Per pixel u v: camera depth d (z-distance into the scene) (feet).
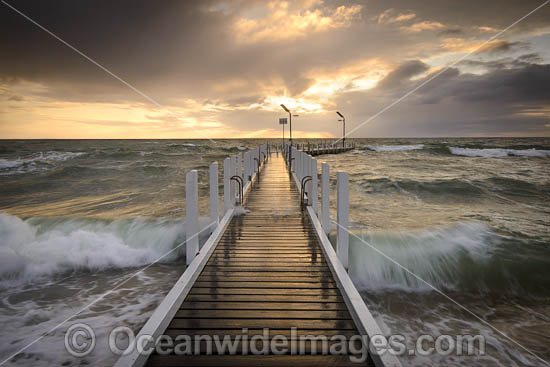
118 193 42.09
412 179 52.75
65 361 10.81
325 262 13.12
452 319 14.20
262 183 32.68
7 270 17.49
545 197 40.55
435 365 11.08
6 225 23.65
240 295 10.34
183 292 10.17
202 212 28.73
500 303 15.72
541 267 18.53
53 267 18.40
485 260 19.27
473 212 31.83
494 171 68.33
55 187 47.01
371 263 19.17
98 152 115.75
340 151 132.98
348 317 9.12
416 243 21.42
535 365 11.18
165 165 77.20
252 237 16.35
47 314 13.92
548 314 14.66
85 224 24.98
